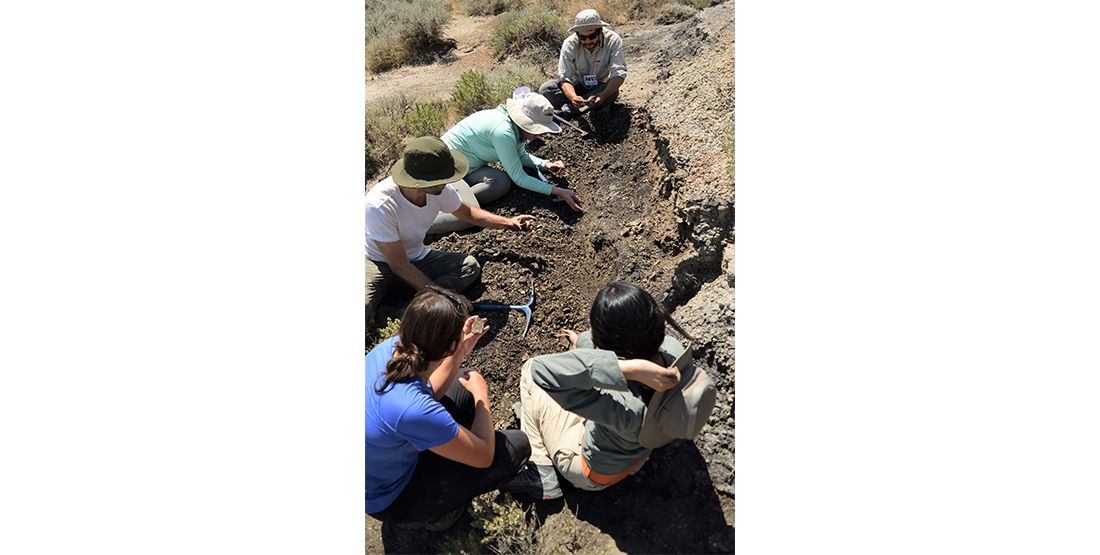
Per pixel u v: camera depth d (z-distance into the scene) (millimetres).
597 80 5539
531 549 2906
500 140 4477
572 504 3035
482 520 2980
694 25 6168
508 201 4715
